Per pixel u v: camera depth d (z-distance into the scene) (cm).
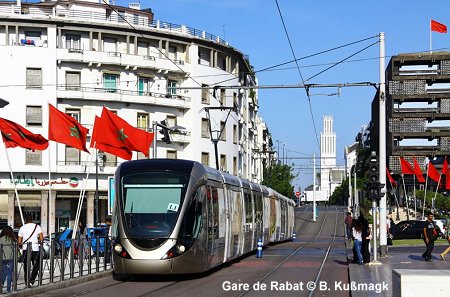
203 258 2167
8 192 5809
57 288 1902
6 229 1773
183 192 2102
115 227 2083
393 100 9381
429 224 2870
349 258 3036
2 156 5816
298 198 12650
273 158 11412
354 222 2641
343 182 14650
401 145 9400
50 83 5925
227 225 2580
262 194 3738
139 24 6456
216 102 7075
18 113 5859
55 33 5956
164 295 1709
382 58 2998
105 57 6100
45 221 5869
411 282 915
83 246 2183
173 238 2030
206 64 6981
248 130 8644
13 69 5859
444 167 6556
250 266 2652
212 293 1745
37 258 1822
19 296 1672
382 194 2769
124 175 2139
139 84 6394
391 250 3869
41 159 5891
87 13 6275
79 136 2570
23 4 6438
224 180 2600
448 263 2719
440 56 9256
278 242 5025
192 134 6738
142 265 2009
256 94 9925
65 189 5941
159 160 2194
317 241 5725
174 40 6581
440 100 9331
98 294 1753
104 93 6103
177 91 6688
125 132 2883
